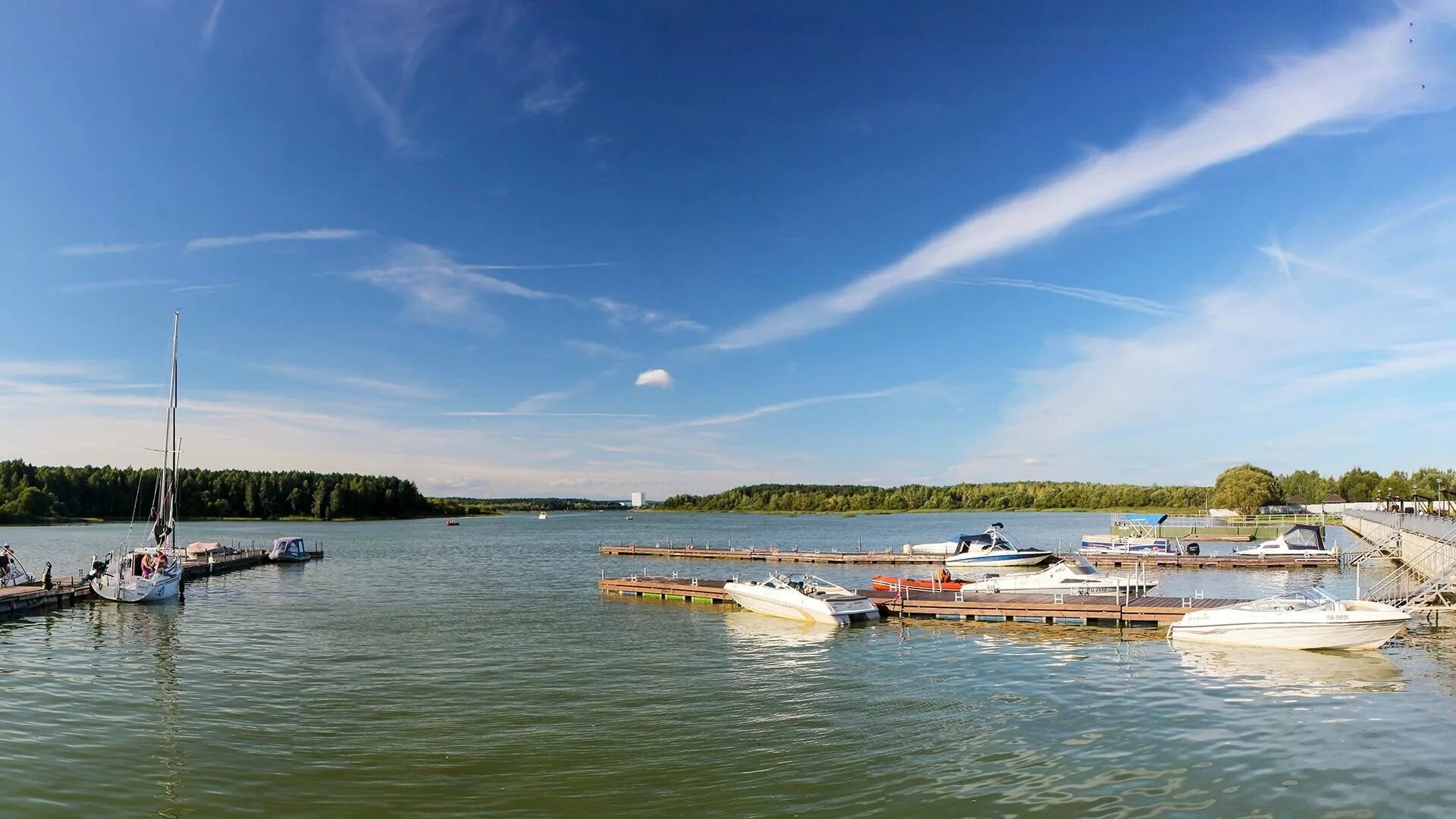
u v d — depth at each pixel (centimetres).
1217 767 1841
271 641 3438
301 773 1861
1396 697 2409
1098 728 2142
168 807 1666
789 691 2581
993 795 1708
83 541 11288
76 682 2683
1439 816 1562
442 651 3206
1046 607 3825
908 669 2883
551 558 8262
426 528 17588
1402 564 6122
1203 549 8306
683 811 1653
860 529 15912
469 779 1830
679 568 7038
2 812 1619
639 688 2625
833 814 1627
